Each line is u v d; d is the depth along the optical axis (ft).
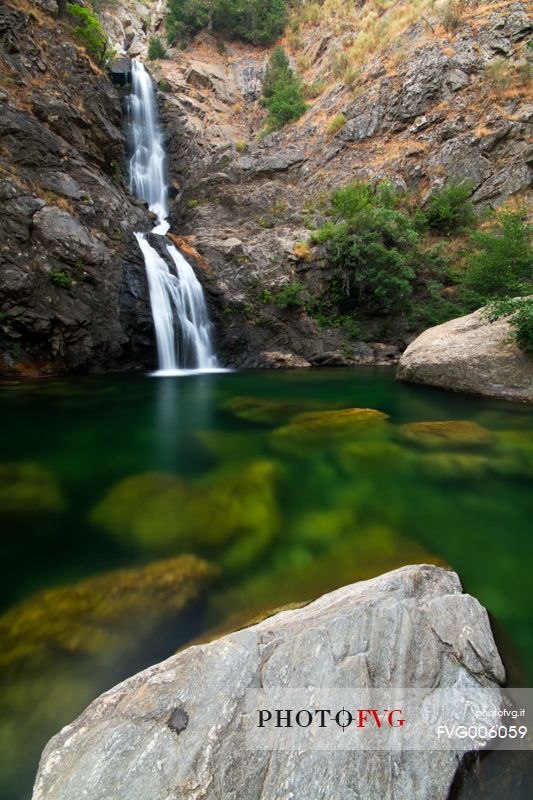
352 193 66.03
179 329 51.26
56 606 8.60
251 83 113.29
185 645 7.66
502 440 20.44
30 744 6.02
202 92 108.58
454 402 29.60
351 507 13.46
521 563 10.52
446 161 72.23
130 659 7.36
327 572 9.99
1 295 35.91
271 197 73.77
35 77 48.37
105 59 64.59
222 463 17.29
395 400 30.83
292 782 5.05
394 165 75.72
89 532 11.64
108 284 43.96
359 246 59.62
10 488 14.57
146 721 5.56
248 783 5.00
